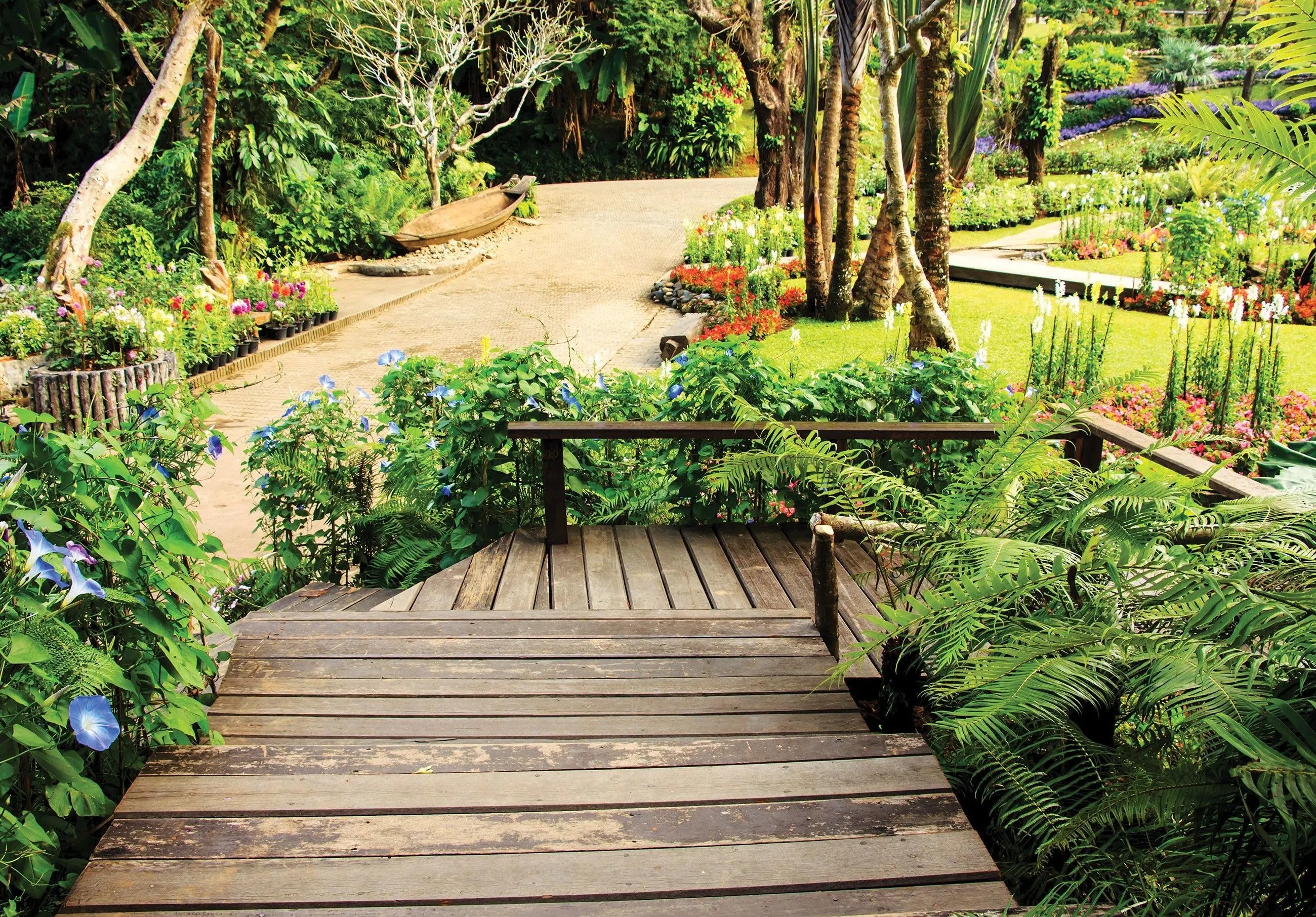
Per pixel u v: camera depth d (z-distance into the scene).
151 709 2.22
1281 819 1.55
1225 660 1.67
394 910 1.66
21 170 18.12
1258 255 11.77
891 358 4.84
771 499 4.21
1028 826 1.95
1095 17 43.22
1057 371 7.89
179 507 2.19
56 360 9.27
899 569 2.55
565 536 3.88
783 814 1.94
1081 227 15.31
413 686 2.55
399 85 21.73
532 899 1.69
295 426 4.60
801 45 18.58
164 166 16.05
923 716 2.72
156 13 15.24
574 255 18.86
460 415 4.14
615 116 30.38
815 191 12.07
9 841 1.72
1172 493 2.08
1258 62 1.85
